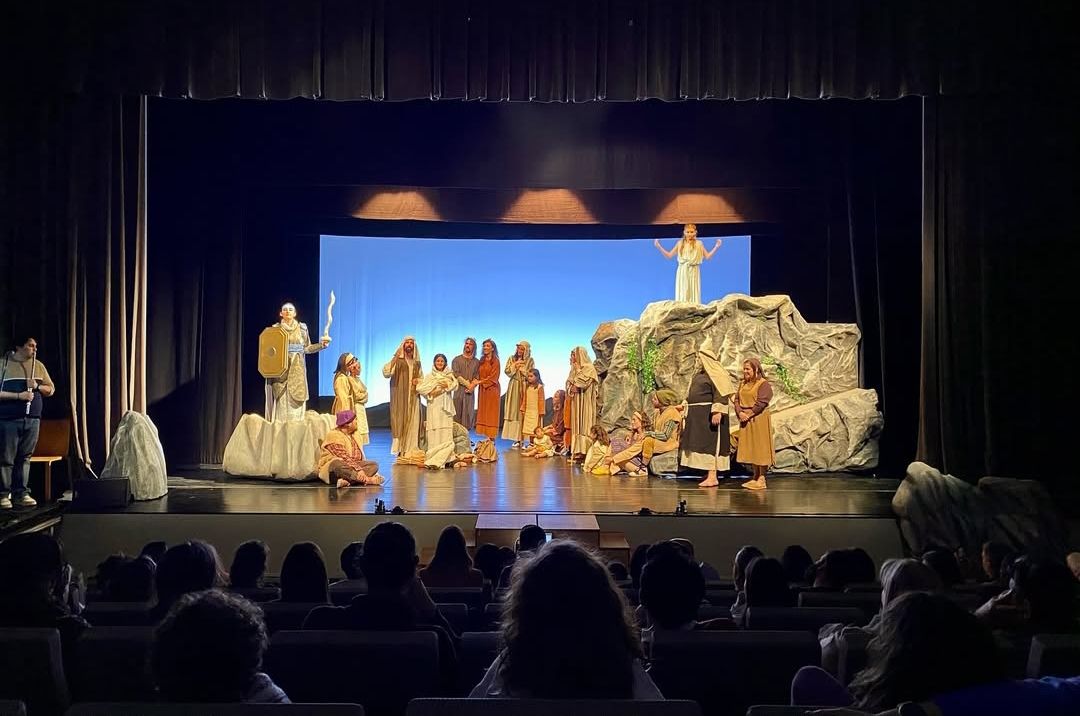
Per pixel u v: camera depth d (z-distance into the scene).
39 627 3.02
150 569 4.39
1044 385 10.30
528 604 2.06
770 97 9.92
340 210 13.52
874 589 4.64
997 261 10.36
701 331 11.93
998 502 8.80
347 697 2.85
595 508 8.67
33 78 9.80
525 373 14.13
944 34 9.88
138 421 9.23
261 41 9.87
